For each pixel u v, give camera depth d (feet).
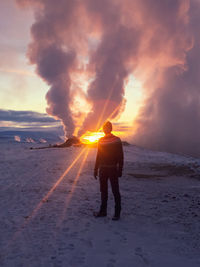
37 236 10.92
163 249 10.18
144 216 14.74
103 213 14.15
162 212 15.74
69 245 10.05
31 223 12.59
